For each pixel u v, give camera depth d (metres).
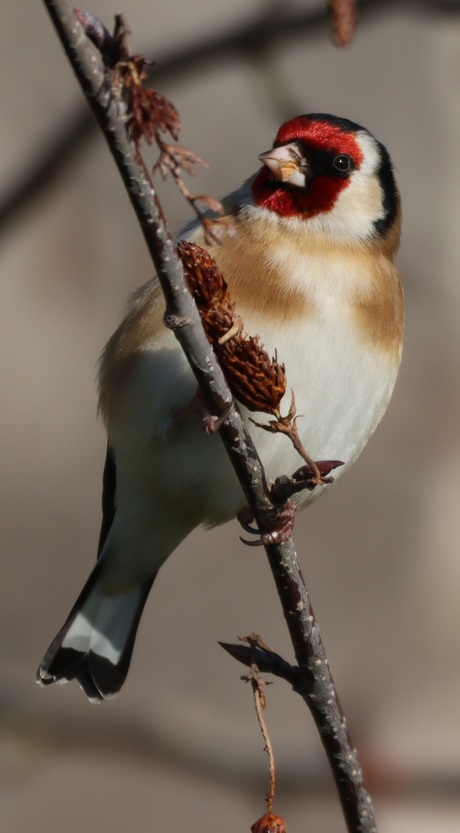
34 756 8.67
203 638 14.12
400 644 13.28
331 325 7.43
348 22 6.62
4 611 14.01
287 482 5.48
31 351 14.91
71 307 14.67
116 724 8.87
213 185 13.87
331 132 7.80
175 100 13.98
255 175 8.01
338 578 13.84
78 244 14.28
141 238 14.27
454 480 13.93
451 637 13.20
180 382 7.32
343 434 7.67
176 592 14.44
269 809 5.68
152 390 7.39
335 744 5.95
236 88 14.00
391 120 14.12
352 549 13.90
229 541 14.81
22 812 12.35
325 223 7.66
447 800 8.82
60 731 8.77
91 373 15.02
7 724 8.70
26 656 13.62
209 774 8.94
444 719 11.80
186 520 7.98
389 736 11.20
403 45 14.06
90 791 12.50
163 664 13.85
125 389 7.51
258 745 9.05
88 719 8.84
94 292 14.57
